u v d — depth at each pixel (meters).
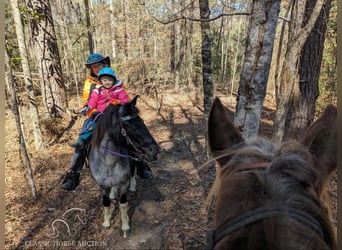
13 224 4.34
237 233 0.83
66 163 6.44
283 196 0.84
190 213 4.44
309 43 5.60
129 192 5.21
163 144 7.52
